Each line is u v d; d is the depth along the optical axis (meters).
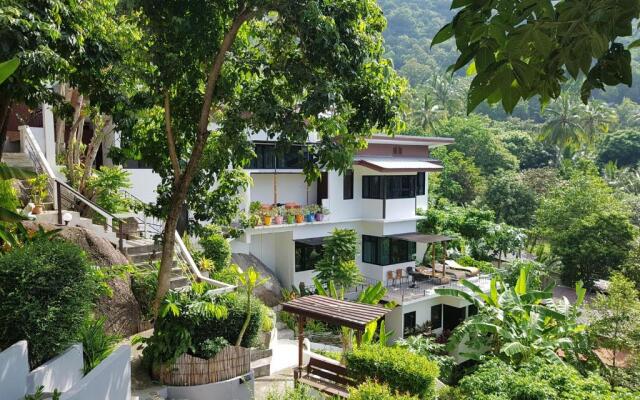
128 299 9.98
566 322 13.12
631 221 28.12
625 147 43.28
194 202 9.47
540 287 22.55
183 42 7.80
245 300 9.91
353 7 7.75
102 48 7.34
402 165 19.42
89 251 10.05
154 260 11.80
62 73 7.21
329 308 9.54
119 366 6.13
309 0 7.18
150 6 7.50
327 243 16.58
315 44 7.46
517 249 26.56
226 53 8.49
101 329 6.95
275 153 8.12
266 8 7.60
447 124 41.72
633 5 1.97
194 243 15.20
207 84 8.20
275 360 10.95
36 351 5.25
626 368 12.68
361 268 20.53
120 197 13.66
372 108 8.35
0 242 7.71
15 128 13.46
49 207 11.43
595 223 23.97
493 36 1.95
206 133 8.41
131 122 8.18
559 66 2.21
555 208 26.56
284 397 7.18
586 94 2.35
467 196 34.56
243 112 8.70
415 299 17.84
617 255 22.84
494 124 53.19
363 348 9.16
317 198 20.17
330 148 8.14
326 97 7.38
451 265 21.84
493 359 10.59
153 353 8.38
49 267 5.39
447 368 13.65
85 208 12.68
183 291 9.35
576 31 2.05
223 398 8.30
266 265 18.91
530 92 2.35
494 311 13.01
